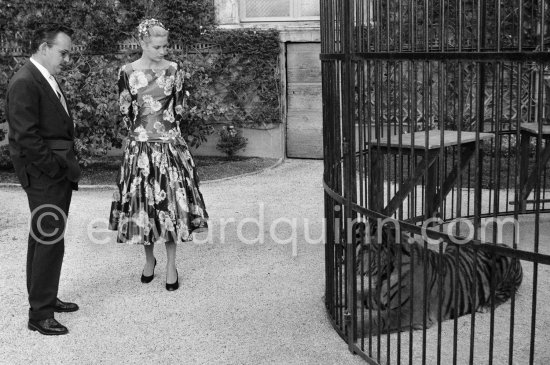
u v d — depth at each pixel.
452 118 6.27
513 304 2.71
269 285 4.60
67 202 3.95
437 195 4.89
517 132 2.56
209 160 9.71
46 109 3.80
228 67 9.75
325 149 3.95
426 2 2.81
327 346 3.65
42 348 3.70
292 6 9.73
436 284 3.81
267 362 3.47
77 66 9.08
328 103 3.79
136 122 4.45
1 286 4.66
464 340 3.63
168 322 4.02
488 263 4.05
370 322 3.41
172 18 9.58
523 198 5.46
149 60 4.43
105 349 3.68
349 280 3.61
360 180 3.42
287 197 7.30
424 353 3.08
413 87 2.95
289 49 9.66
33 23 9.37
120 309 4.23
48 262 3.84
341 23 3.43
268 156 9.91
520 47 2.44
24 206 7.13
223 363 3.48
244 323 3.98
